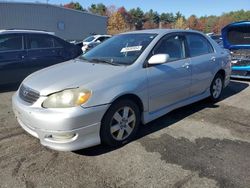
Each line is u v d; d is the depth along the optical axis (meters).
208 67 5.21
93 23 39.97
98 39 20.36
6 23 30.88
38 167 3.22
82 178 3.02
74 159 3.39
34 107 3.30
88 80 3.42
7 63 6.69
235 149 3.65
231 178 3.01
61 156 3.46
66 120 3.10
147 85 3.90
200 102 5.75
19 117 3.60
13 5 31.00
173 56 4.51
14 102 3.67
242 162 3.32
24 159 3.39
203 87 5.22
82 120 3.19
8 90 6.89
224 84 5.94
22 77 7.02
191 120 4.68
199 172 3.12
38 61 7.25
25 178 3.02
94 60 4.24
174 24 109.75
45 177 3.04
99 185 2.90
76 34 37.59
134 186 2.88
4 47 6.69
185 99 4.83
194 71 4.83
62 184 2.92
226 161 3.35
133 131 3.86
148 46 4.14
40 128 3.22
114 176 3.05
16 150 3.61
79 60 4.46
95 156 3.46
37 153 3.53
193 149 3.64
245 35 7.86
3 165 3.26
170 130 4.25
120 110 3.63
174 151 3.59
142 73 3.87
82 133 3.24
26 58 7.01
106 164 3.29
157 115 4.22
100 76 3.54
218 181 2.95
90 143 3.36
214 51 5.57
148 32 4.61
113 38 4.90
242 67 7.88
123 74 3.67
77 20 37.34
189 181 2.96
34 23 32.81
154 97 4.07
